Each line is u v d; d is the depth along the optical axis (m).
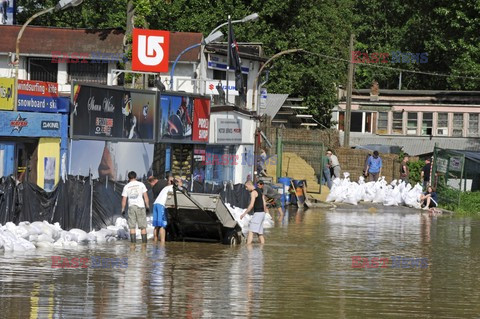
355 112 124.88
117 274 33.16
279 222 60.12
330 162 86.19
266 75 89.69
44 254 37.91
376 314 27.19
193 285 31.31
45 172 48.44
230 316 26.12
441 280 34.66
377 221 63.84
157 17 93.31
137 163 56.75
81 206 44.75
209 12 96.38
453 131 121.19
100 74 77.19
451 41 110.12
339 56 114.06
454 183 85.81
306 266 37.38
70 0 53.97
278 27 105.56
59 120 49.31
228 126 70.81
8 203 40.50
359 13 152.38
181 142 62.12
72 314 25.59
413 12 123.62
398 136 123.12
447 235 54.28
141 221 44.00
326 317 26.44
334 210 73.94
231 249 42.91
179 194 44.41
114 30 77.81
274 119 104.69
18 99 46.28
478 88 123.94
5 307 26.30
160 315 25.91
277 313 26.78
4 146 46.34
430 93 122.50
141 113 56.75
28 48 75.94
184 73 76.88
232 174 73.44
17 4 97.38
